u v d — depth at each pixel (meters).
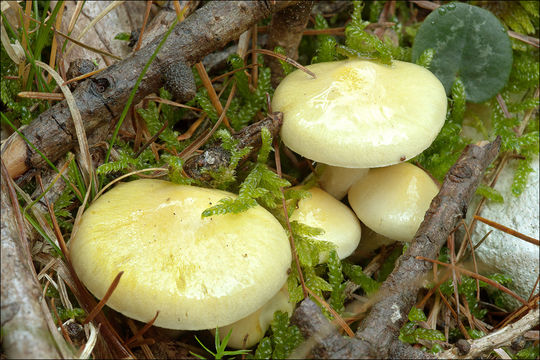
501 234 0.28
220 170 0.26
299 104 0.26
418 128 0.25
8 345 0.21
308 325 0.22
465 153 0.26
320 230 0.25
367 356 0.22
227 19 0.26
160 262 0.23
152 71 0.25
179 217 0.23
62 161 0.26
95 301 0.24
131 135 0.28
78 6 0.28
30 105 0.27
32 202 0.25
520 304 0.28
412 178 0.27
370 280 0.27
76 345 0.24
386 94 0.25
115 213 0.24
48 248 0.25
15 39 0.27
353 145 0.25
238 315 0.23
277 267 0.23
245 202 0.24
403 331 0.25
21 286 0.21
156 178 0.26
